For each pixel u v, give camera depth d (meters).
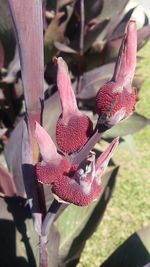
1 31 0.48
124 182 0.62
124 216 0.57
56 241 0.26
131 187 0.61
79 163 0.15
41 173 0.15
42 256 0.20
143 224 0.57
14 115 0.54
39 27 0.15
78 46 0.52
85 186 0.15
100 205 0.30
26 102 0.16
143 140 0.69
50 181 0.15
